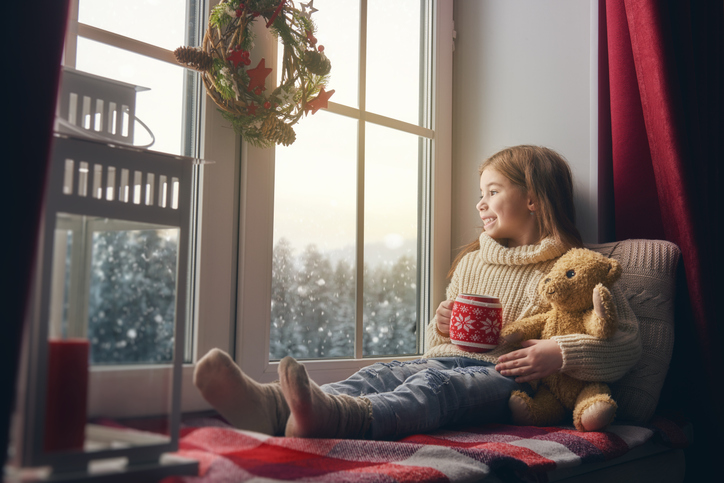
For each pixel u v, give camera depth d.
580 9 1.43
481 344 1.08
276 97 1.08
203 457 0.58
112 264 0.52
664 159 1.24
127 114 0.62
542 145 1.48
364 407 0.79
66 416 0.47
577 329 1.04
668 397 1.24
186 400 1.01
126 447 0.50
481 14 1.63
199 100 1.11
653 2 1.26
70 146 0.50
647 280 1.15
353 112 1.38
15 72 0.48
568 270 1.05
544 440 0.83
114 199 0.52
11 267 0.44
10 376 0.43
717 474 1.15
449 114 1.62
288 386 0.69
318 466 0.60
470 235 1.59
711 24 1.43
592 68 1.40
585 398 0.95
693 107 1.31
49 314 0.47
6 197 0.45
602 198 1.38
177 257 0.57
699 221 1.21
